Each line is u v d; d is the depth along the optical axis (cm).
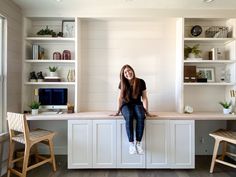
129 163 284
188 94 349
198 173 281
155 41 345
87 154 284
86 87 347
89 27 345
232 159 326
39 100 323
